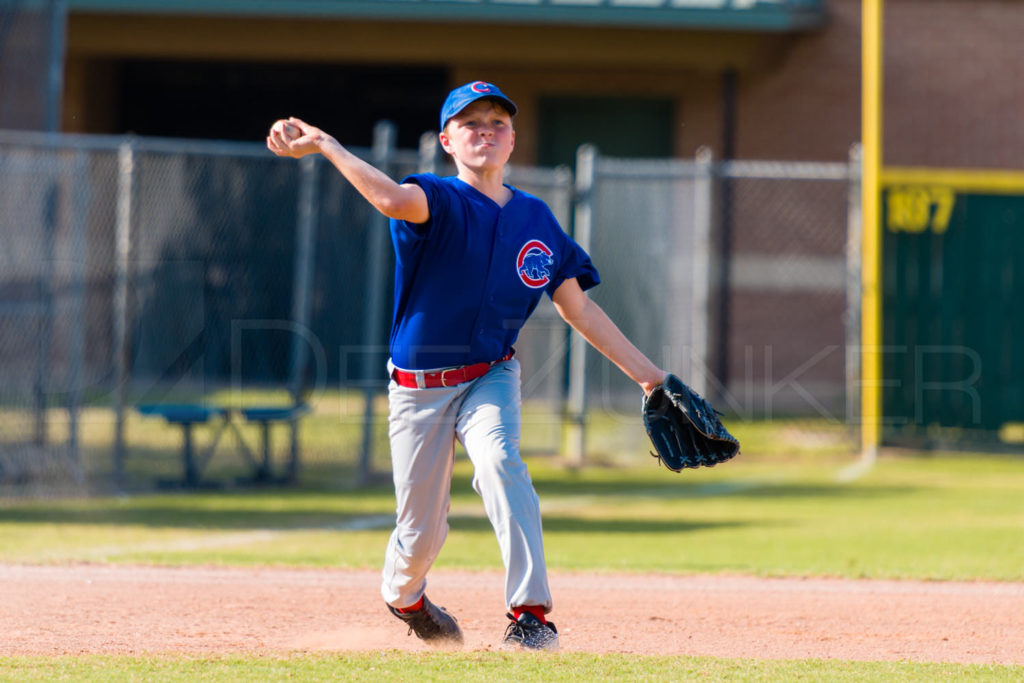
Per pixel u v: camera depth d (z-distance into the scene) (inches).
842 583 866.8
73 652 589.6
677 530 1165.7
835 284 2336.4
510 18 2121.1
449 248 554.3
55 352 1706.4
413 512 585.9
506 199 576.7
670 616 736.3
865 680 529.3
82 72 2343.8
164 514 1227.9
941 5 2326.5
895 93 2329.0
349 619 709.3
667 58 2237.9
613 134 2385.6
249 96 2915.8
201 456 1587.1
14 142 1350.9
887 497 1406.3
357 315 2054.6
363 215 2054.6
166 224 2277.3
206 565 901.8
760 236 2341.3
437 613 627.8
